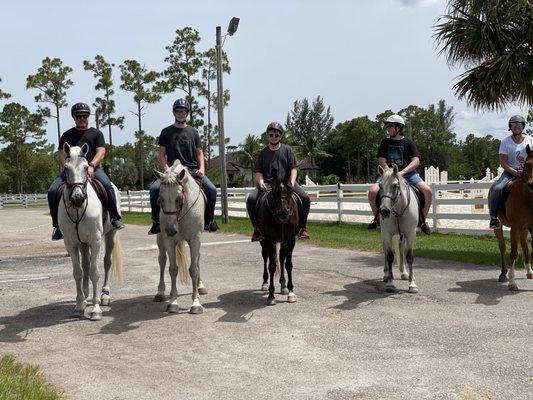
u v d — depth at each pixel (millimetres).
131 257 12844
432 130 94500
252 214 8125
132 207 32312
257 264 11305
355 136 88875
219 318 6969
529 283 8516
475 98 11766
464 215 15031
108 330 6598
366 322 6559
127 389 4680
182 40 49344
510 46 11148
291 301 7723
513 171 8453
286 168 8000
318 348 5641
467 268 10070
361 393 4426
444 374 4785
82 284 8195
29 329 6719
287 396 4430
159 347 5867
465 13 11391
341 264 10961
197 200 7344
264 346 5773
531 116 43656
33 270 11383
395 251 9047
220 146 21594
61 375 5062
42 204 55781
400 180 7793
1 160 79500
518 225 7973
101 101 55812
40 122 59562
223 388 4648
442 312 6887
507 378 4645
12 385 4453
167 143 7871
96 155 7512
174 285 7422
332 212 19156
